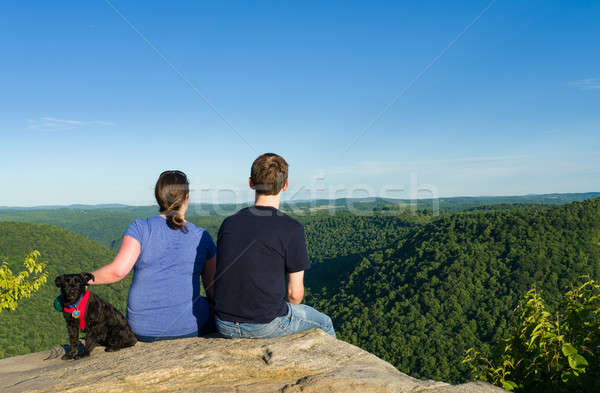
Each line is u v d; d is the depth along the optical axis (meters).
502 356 2.87
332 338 2.61
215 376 2.18
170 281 2.65
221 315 2.55
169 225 2.64
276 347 2.41
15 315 59.97
